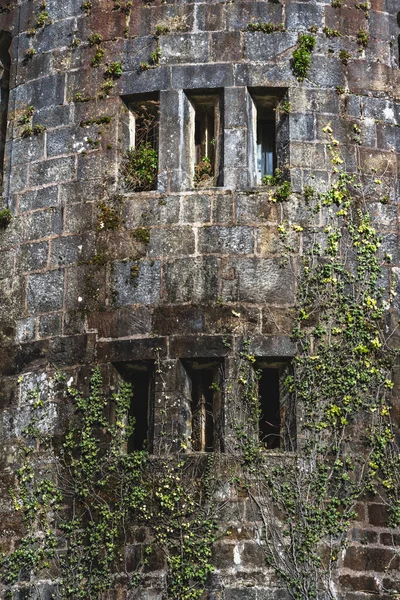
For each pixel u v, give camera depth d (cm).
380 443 2402
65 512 2402
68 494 2412
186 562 2308
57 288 2566
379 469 2391
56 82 2725
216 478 2359
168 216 2552
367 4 2731
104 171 2620
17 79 2775
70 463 2430
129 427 2458
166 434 2402
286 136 2608
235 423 2395
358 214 2556
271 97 2656
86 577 2345
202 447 2447
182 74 2655
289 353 2442
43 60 2761
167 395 2430
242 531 2325
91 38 2728
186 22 2691
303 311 2470
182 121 2630
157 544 2331
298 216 2542
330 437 2394
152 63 2673
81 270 2558
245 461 2369
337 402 2416
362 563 2323
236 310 2472
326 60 2669
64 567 2364
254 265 2505
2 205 2686
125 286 2522
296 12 2691
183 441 2400
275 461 2370
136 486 2372
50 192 2645
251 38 2669
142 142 2666
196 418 2464
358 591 2305
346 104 2644
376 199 2581
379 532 2352
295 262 2508
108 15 2736
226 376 2428
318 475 2364
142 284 2516
